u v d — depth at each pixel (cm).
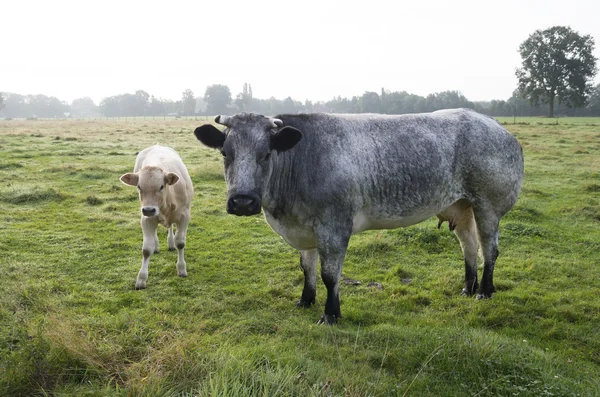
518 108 8300
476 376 369
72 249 728
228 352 382
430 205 520
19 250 714
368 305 555
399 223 525
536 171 1497
